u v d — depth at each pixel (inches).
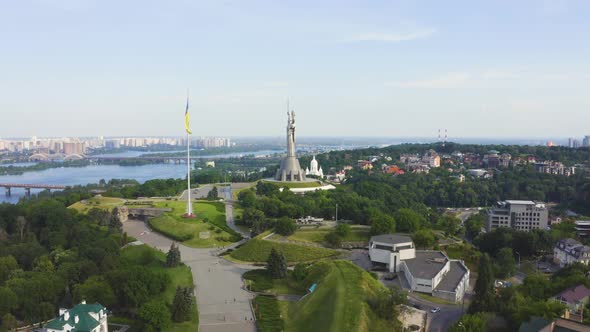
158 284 7687.0
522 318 6048.2
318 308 6939.0
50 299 7308.1
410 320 6973.4
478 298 6879.9
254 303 7677.2
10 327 6515.8
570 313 6122.1
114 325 6845.5
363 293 7111.2
